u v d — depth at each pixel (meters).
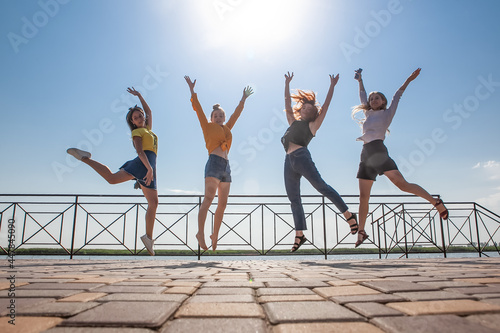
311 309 1.02
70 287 1.49
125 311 0.98
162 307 1.04
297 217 4.12
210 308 1.05
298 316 0.92
